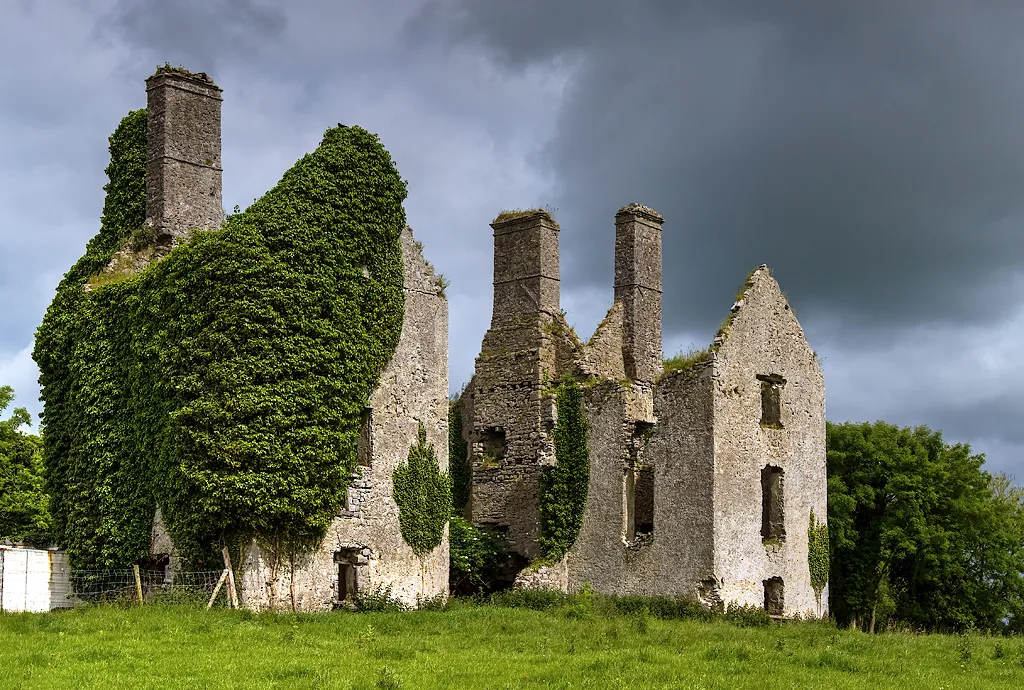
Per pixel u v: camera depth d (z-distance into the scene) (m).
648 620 32.75
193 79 35.81
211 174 35.88
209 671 21.84
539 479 39.72
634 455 38.28
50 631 25.27
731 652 26.25
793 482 39.53
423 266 35.50
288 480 30.42
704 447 36.50
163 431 30.95
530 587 37.69
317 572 31.52
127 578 31.91
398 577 33.62
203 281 30.66
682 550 36.44
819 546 40.25
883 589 44.72
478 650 25.72
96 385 33.28
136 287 32.75
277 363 30.58
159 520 31.41
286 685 21.00
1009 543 46.28
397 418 34.09
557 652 25.78
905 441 46.00
